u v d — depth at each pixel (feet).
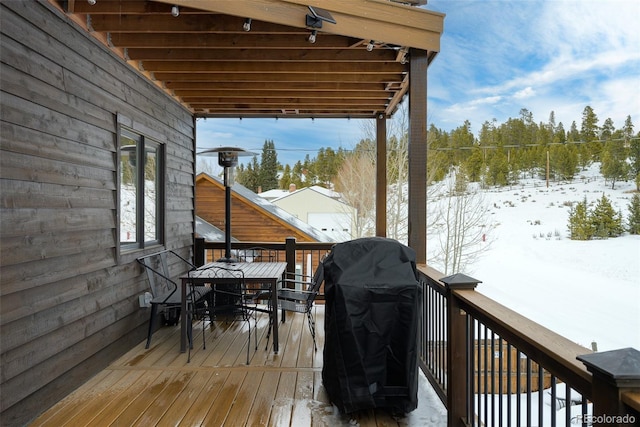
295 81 15.94
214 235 37.91
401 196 49.75
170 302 13.64
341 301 8.73
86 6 10.44
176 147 18.38
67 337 10.11
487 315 6.57
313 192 65.72
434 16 12.39
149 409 9.45
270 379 11.18
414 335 8.82
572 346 4.79
